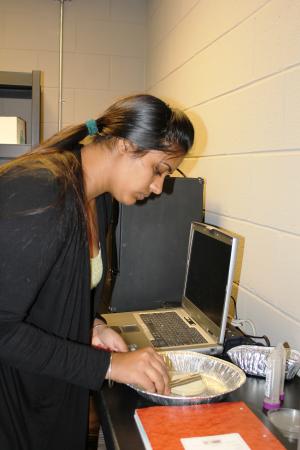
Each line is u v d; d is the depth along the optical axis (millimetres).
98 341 1122
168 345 1191
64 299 882
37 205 751
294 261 1168
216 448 752
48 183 778
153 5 2578
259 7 1331
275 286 1266
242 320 1415
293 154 1167
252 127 1388
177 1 2125
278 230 1246
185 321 1385
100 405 965
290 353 1095
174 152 938
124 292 1588
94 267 1086
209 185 1747
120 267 1575
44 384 927
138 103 901
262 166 1330
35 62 2658
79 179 859
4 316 752
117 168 942
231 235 1180
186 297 1490
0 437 873
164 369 908
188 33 1969
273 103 1259
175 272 1628
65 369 813
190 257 1486
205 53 1771
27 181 769
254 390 1015
